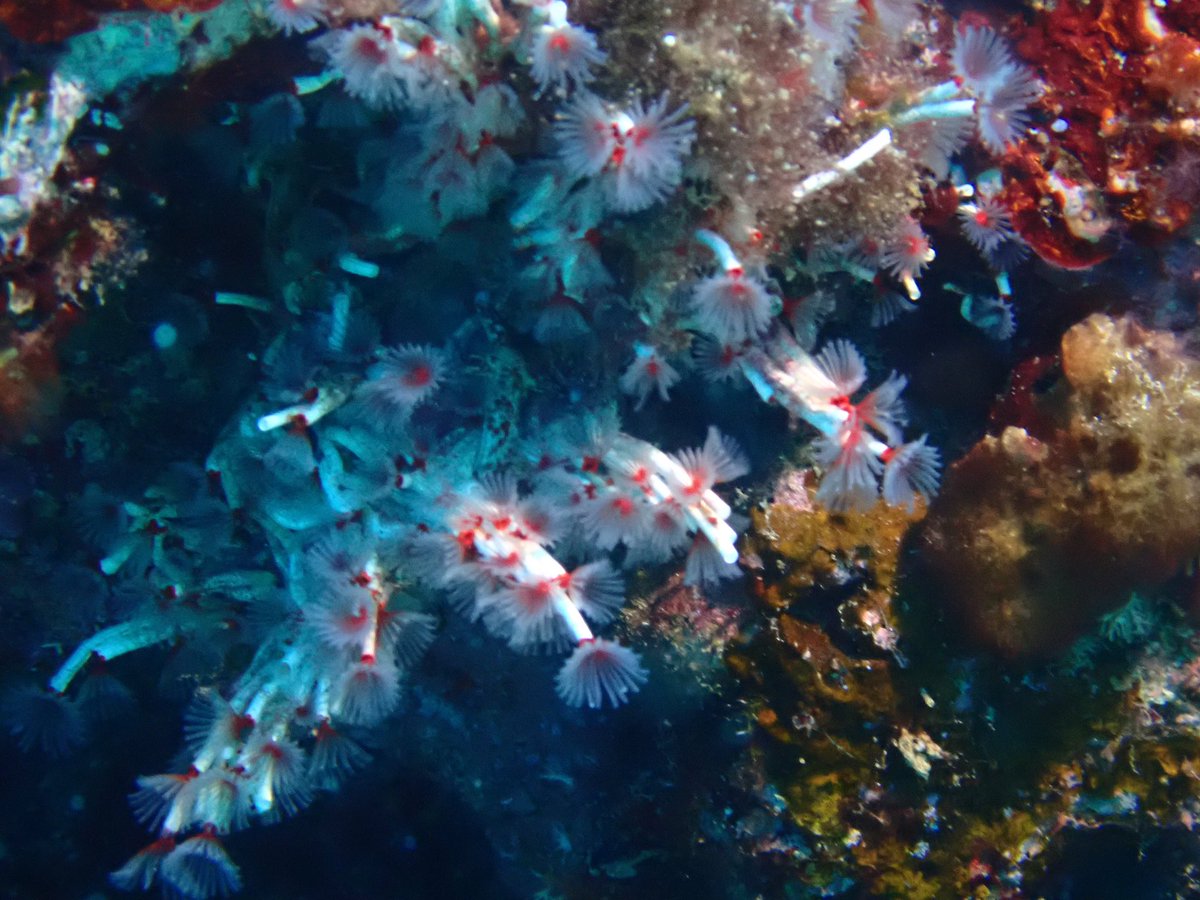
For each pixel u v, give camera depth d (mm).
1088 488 142
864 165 132
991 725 155
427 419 154
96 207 132
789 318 146
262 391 163
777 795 156
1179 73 139
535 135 131
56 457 161
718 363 144
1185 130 140
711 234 130
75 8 116
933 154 136
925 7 148
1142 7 141
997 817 157
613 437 149
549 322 147
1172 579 149
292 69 130
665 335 142
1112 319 147
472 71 123
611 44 122
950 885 156
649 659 163
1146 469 139
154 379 160
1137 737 157
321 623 144
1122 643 153
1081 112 144
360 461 154
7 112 120
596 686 135
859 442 135
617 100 125
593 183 127
